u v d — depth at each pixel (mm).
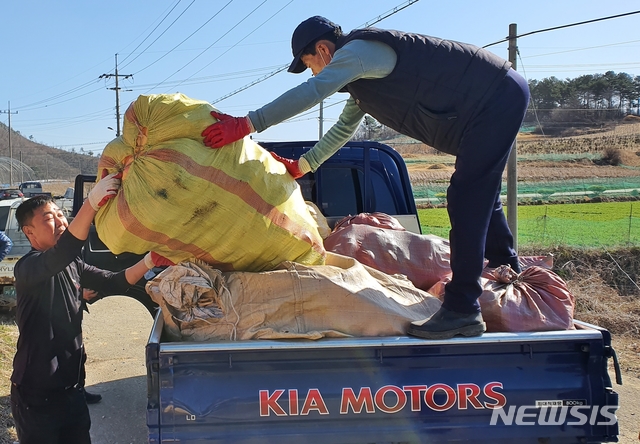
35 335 2564
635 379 5465
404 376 2154
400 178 5242
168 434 2020
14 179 63500
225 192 2273
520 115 2426
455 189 2432
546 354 2229
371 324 2287
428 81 2369
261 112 2244
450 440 2152
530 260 3299
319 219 3506
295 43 2658
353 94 2590
